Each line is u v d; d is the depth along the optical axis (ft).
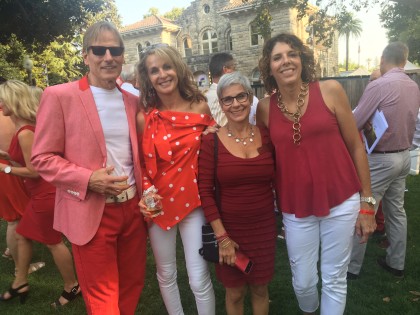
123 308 7.36
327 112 6.43
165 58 6.94
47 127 6.22
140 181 6.96
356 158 6.76
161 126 7.10
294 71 6.37
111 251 6.72
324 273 7.06
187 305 9.77
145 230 7.46
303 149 6.53
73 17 35.04
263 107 7.15
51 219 9.24
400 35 75.77
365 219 6.79
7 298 10.14
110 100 6.66
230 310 7.56
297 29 76.64
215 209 6.97
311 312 7.74
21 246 9.82
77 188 6.22
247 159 6.75
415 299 9.20
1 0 26.89
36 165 6.27
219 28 97.60
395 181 9.77
